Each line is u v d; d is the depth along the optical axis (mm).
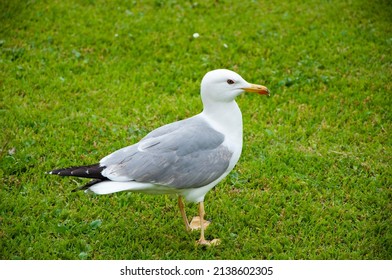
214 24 9133
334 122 6879
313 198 5625
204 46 8484
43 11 9242
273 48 8469
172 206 5586
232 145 4953
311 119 6918
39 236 5027
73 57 8172
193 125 4902
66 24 8930
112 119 6844
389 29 8773
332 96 7383
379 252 4922
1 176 5766
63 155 6223
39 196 5566
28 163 5992
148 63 8148
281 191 5730
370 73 7832
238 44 8555
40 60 8039
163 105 7109
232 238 5133
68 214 5348
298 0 9914
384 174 5918
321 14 9383
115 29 8953
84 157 6137
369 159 6160
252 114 7062
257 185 5883
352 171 5984
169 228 5262
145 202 5605
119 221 5281
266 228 5227
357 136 6555
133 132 6617
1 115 6773
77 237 5098
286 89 7559
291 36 8789
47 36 8578
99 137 6543
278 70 7957
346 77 7785
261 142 6492
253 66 8031
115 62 8156
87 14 9289
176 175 4684
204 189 4883
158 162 4641
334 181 5832
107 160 4680
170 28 8984
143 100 7254
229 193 5723
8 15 8961
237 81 4879
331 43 8570
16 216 5273
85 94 7359
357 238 5059
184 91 7512
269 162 6129
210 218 5449
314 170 6020
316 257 4863
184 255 4898
